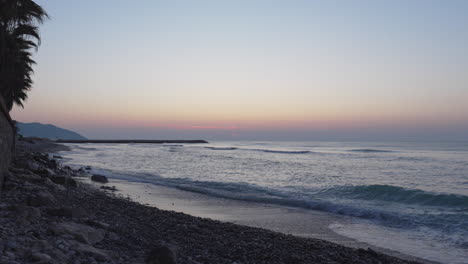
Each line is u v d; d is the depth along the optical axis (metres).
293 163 48.56
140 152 77.06
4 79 26.61
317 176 33.47
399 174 36.34
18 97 36.25
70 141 167.12
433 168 42.72
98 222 7.96
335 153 76.56
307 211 17.06
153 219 11.05
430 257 10.48
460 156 65.12
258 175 33.41
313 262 8.09
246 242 9.39
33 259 4.57
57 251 5.08
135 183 25.16
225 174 33.81
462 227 13.81
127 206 13.16
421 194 20.20
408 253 10.86
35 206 8.45
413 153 76.75
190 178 29.64
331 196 21.55
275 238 10.34
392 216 15.50
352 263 8.48
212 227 11.05
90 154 65.62
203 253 7.72
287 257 8.27
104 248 6.35
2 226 5.85
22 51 30.23
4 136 9.69
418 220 15.02
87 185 21.17
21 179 12.27
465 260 10.22
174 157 59.25
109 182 24.81
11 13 20.27
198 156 62.88
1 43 23.41
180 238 8.90
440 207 18.20
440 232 13.35
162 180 27.62
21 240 5.26
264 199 19.66
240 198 20.14
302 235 12.70
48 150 71.31
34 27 26.84
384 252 10.89
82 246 5.70
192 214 15.56
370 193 21.75
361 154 72.56
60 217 7.68
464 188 26.94
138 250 6.78
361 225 14.43
